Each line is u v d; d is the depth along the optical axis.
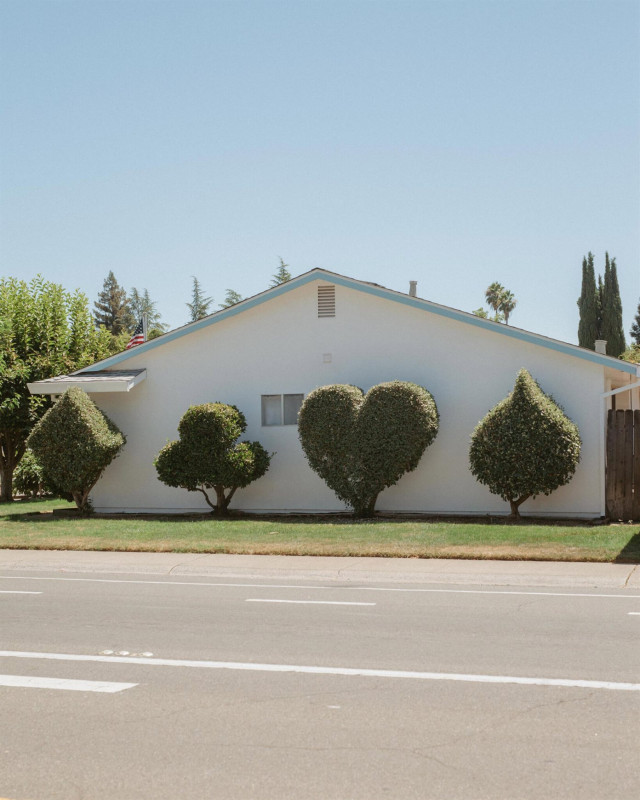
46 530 17.44
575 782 4.84
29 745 5.51
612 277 58.62
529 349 18.41
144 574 13.20
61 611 10.04
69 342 27.94
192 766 5.13
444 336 19.03
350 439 18.27
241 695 6.56
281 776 4.97
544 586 11.61
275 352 20.23
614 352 58.16
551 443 16.91
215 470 19.03
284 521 18.52
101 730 5.78
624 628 8.80
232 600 10.72
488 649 7.93
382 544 14.59
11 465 27.05
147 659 7.70
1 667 7.47
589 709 6.13
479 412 18.73
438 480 18.97
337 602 10.52
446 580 12.19
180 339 20.94
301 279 19.86
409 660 7.55
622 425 17.33
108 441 20.11
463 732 5.67
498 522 17.56
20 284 27.47
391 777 4.94
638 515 17.22
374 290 19.36
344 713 6.09
